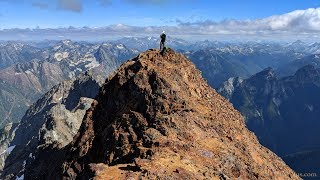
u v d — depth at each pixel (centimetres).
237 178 7444
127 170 6372
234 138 8912
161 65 9988
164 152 7025
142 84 9325
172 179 6059
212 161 7362
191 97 9519
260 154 9288
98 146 8938
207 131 8444
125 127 8325
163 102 8712
